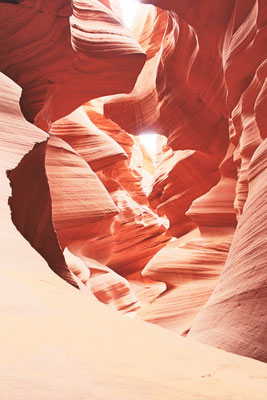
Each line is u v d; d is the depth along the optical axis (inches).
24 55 428.1
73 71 468.8
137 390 49.8
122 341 71.6
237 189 423.2
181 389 55.9
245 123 399.2
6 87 298.0
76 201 429.1
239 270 237.0
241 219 275.3
